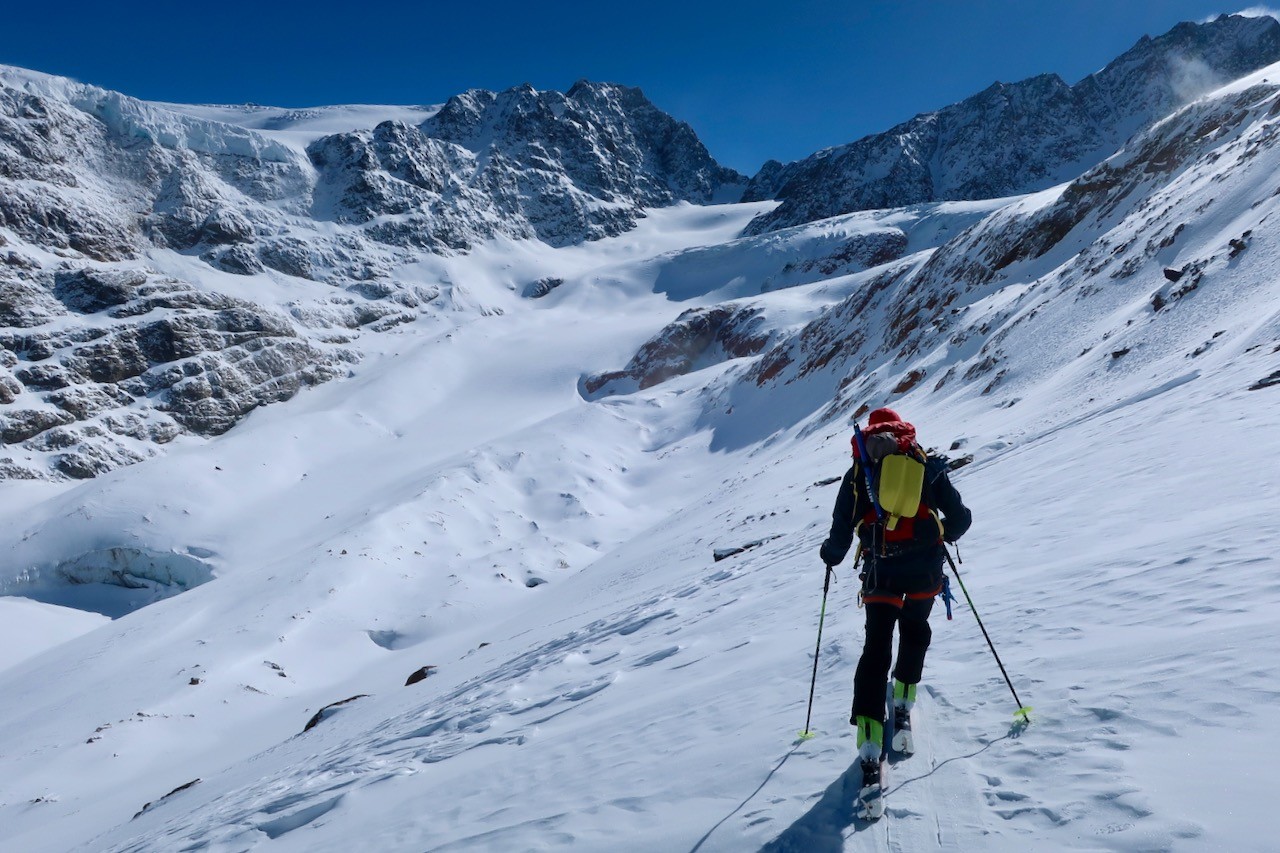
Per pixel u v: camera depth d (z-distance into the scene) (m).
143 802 32.28
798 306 146.38
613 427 101.25
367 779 7.34
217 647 53.53
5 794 37.78
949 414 36.19
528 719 7.81
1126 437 11.10
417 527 72.00
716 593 12.69
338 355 162.88
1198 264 25.72
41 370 131.00
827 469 35.97
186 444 132.38
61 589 89.94
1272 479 5.95
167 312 149.88
